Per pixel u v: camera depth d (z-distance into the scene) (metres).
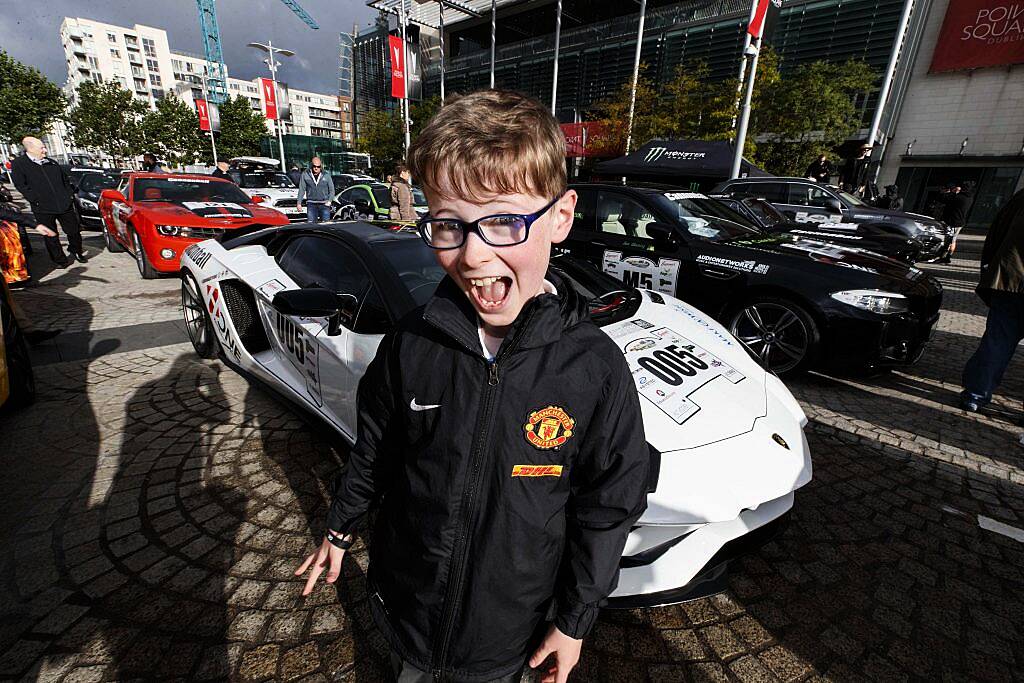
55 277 6.22
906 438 2.85
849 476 2.46
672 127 13.84
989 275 2.99
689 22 21.17
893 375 3.81
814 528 2.07
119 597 1.64
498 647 0.87
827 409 3.19
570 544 0.84
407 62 19.11
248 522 2.00
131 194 6.52
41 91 29.97
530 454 0.78
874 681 1.45
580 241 4.39
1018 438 2.88
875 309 3.14
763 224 4.54
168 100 37.94
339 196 9.80
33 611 1.59
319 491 2.19
